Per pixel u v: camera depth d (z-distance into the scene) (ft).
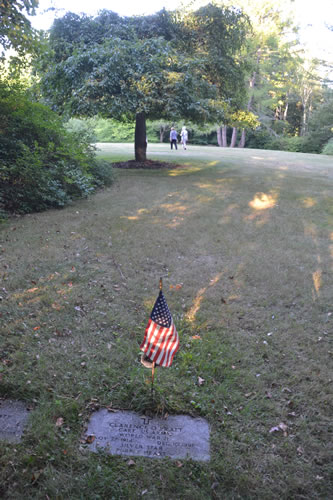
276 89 138.21
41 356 14.71
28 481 10.11
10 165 34.06
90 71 47.65
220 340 16.31
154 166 58.59
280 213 34.86
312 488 10.23
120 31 51.67
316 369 14.74
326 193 42.47
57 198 35.19
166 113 49.47
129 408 12.66
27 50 41.63
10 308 17.84
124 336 16.34
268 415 12.51
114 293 19.81
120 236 27.89
